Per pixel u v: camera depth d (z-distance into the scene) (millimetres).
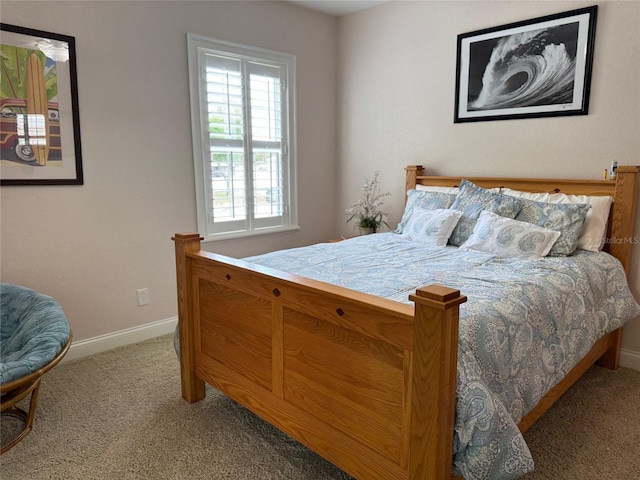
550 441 2020
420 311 1243
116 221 2980
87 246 2875
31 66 2539
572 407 2311
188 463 1882
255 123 3605
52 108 2637
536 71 2943
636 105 2588
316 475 1812
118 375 2652
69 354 2859
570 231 2537
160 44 3031
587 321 2137
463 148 3377
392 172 3857
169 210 3223
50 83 2615
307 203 4105
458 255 2576
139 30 2928
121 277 3047
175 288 3334
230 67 3398
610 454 1932
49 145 2650
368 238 3164
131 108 2955
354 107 4070
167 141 3148
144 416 2223
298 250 2764
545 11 2879
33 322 2123
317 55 3984
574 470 1830
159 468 1850
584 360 2316
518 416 1572
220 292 2072
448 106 3422
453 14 3311
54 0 2584
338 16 4047
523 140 3061
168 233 3238
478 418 1295
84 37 2713
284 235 3967
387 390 1404
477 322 1523
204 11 3207
